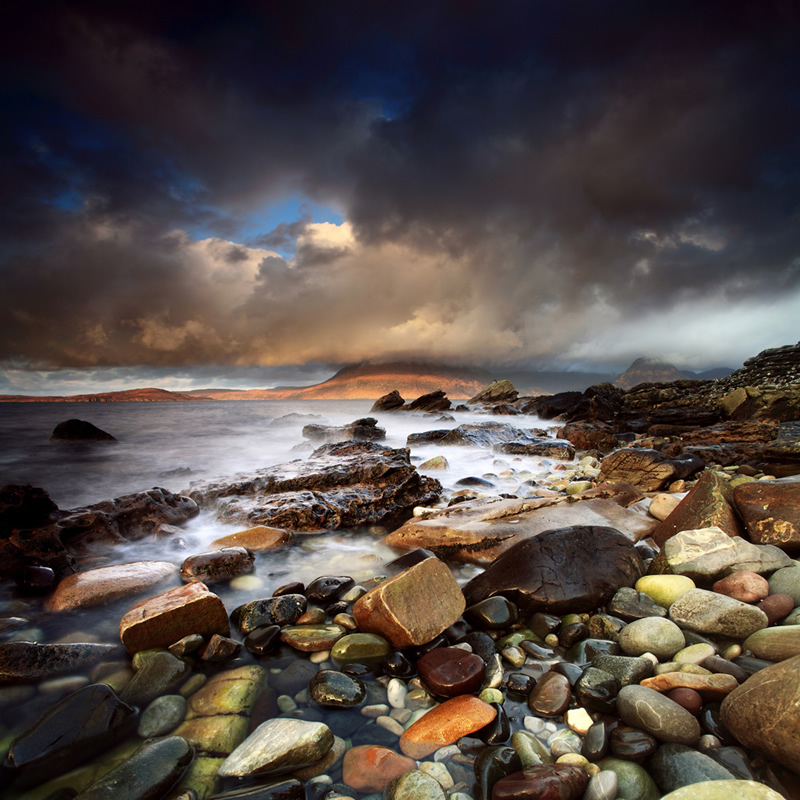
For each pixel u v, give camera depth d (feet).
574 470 35.55
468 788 6.82
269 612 12.20
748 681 7.41
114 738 7.73
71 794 6.71
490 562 16.31
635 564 13.33
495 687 9.11
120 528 20.04
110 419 114.21
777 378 97.40
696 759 6.83
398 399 158.40
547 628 11.26
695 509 15.87
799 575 11.05
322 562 17.35
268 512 21.99
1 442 66.69
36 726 7.57
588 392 119.03
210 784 6.83
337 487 25.95
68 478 39.42
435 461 39.27
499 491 29.76
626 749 7.18
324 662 10.23
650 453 28.25
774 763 6.63
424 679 9.27
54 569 15.90
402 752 7.57
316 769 7.18
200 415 134.00
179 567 15.93
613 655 9.48
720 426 43.78
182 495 24.75
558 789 6.35
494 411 127.54
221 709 8.39
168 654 9.92
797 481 15.24
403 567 15.66
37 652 9.76
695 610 10.44
